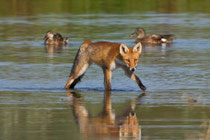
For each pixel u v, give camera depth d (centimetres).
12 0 12088
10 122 2911
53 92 3875
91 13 10181
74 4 11544
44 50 6334
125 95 3712
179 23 8825
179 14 10062
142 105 3344
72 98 3631
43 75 4572
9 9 10781
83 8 10938
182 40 7100
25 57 5678
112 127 2786
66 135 2631
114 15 9888
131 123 2862
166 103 3400
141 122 2883
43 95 3744
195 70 4734
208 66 4953
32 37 7425
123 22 8931
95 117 3022
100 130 2741
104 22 8931
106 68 3966
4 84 4156
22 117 3030
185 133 2631
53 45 6819
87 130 2711
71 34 7612
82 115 3072
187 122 2864
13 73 4656
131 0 12219
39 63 5256
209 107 3253
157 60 5428
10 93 3809
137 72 4666
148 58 5594
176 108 3234
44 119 2972
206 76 4416
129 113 3114
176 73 4588
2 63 5241
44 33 7788
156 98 3575
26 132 2691
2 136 2614
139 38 7256
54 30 8012
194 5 11494
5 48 6400
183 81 4203
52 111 3197
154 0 12306
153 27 8331
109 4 11569
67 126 2816
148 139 2536
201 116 3002
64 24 8700
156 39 7119
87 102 3475
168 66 4994
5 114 3109
